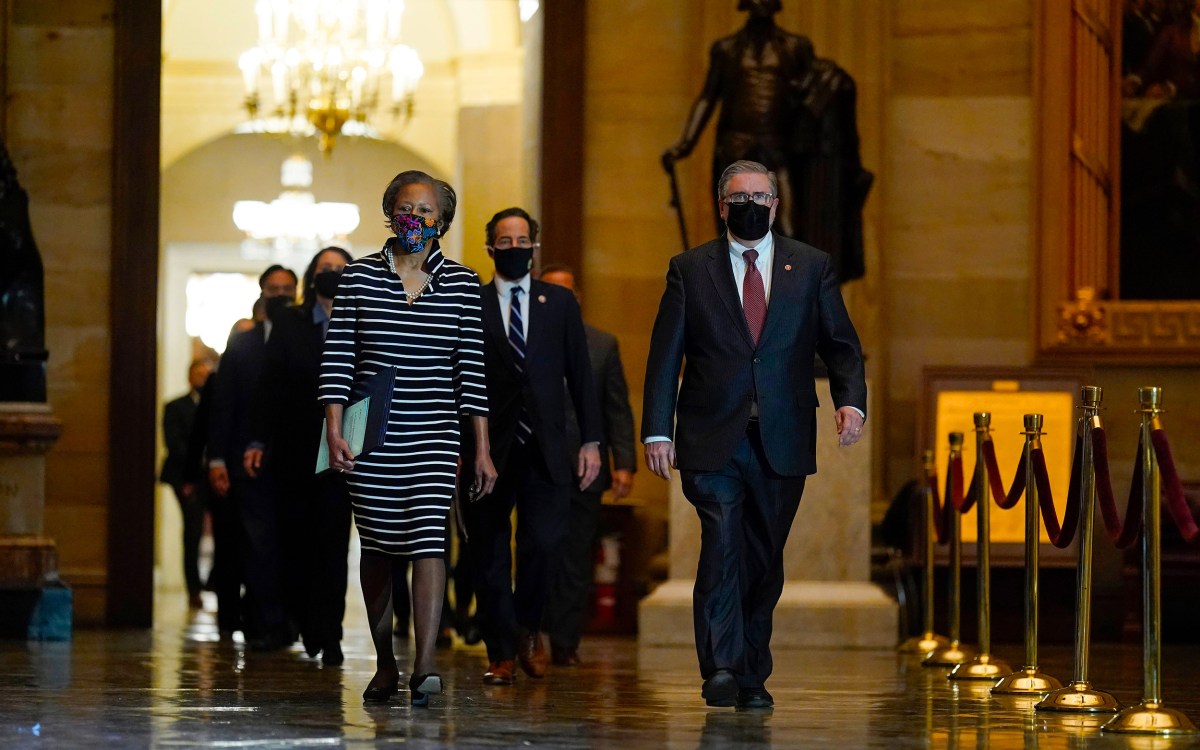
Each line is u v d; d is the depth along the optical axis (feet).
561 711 63.00
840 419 63.00
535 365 75.46
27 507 107.14
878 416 124.36
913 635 116.26
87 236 126.11
